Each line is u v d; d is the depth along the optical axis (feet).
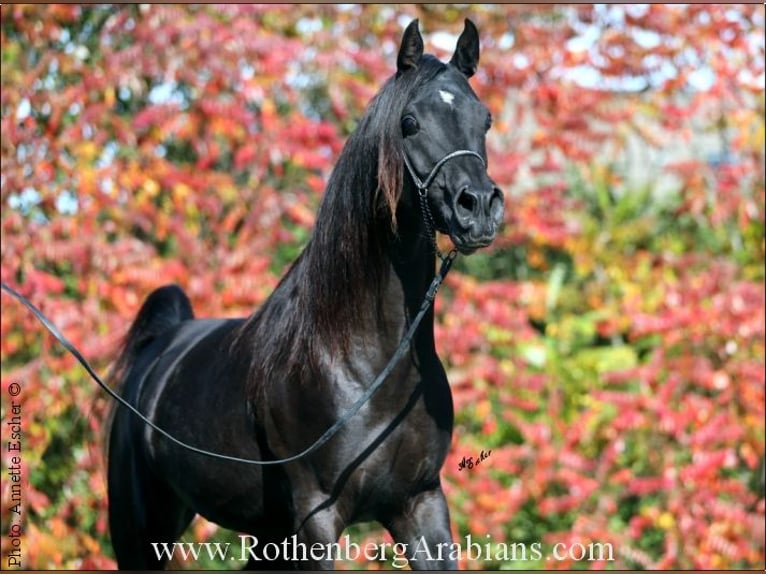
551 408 40.32
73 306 36.52
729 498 39.22
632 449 40.42
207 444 20.86
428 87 17.87
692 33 42.73
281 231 40.04
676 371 39.63
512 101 44.34
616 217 47.57
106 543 37.35
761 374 38.22
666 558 36.91
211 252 39.70
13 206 38.37
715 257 43.86
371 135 18.42
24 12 40.68
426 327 19.11
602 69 43.14
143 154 40.04
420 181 17.61
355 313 18.63
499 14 43.57
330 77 42.37
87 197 38.27
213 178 40.19
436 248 18.16
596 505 39.78
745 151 42.32
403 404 18.71
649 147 50.57
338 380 18.67
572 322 44.42
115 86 41.04
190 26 40.32
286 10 42.88
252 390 19.63
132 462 24.04
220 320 24.63
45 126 40.50
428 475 19.13
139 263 37.70
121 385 25.76
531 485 38.86
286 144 40.40
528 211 42.24
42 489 37.24
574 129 43.14
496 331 40.47
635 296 41.88
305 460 18.81
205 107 40.09
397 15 43.73
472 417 39.86
